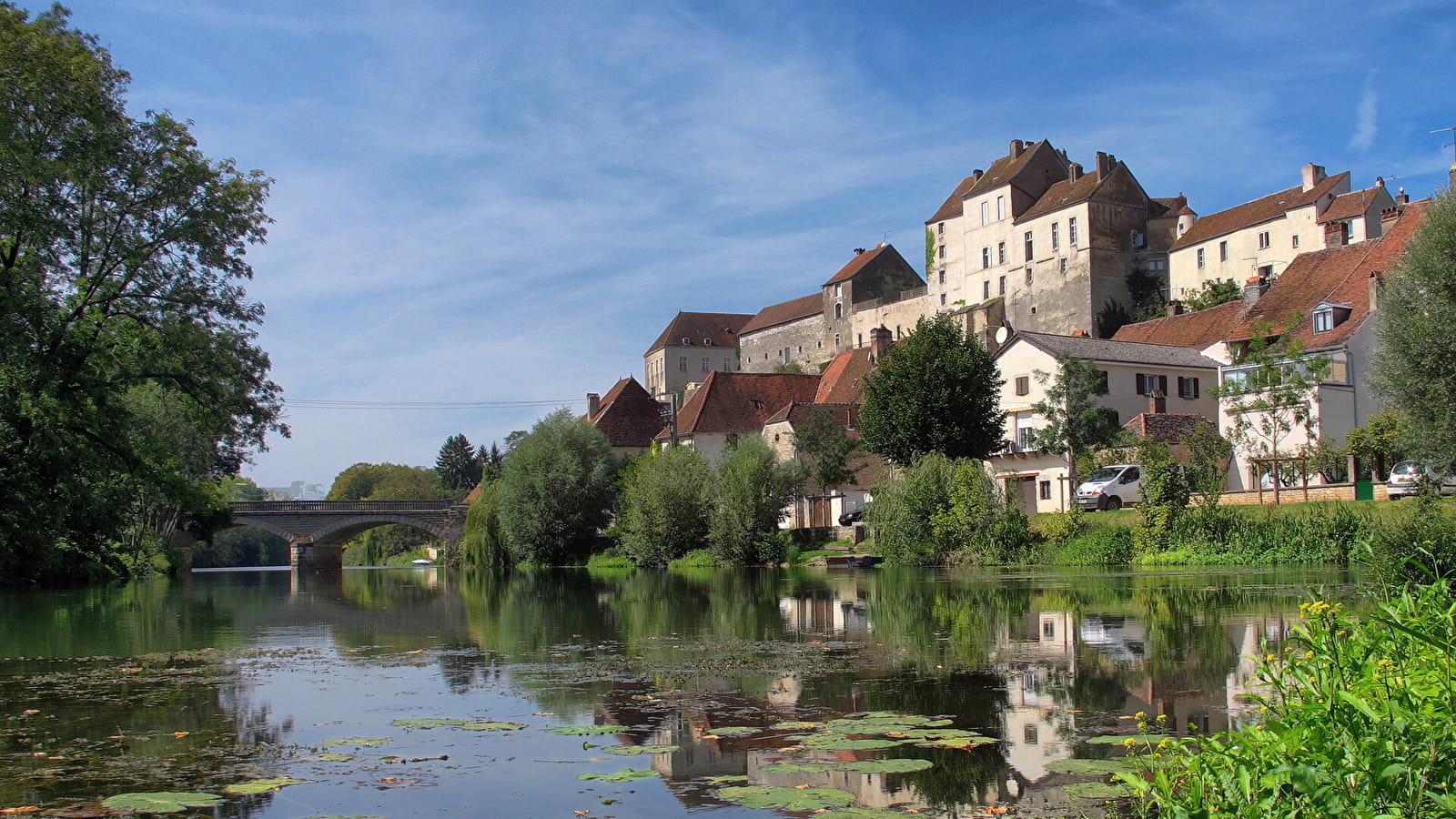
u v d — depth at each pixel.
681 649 20.84
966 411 55.88
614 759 11.59
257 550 167.00
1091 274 95.44
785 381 92.44
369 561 150.12
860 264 130.00
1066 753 11.30
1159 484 42.09
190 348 38.81
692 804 9.85
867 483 70.88
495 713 14.41
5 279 35.31
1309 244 82.12
